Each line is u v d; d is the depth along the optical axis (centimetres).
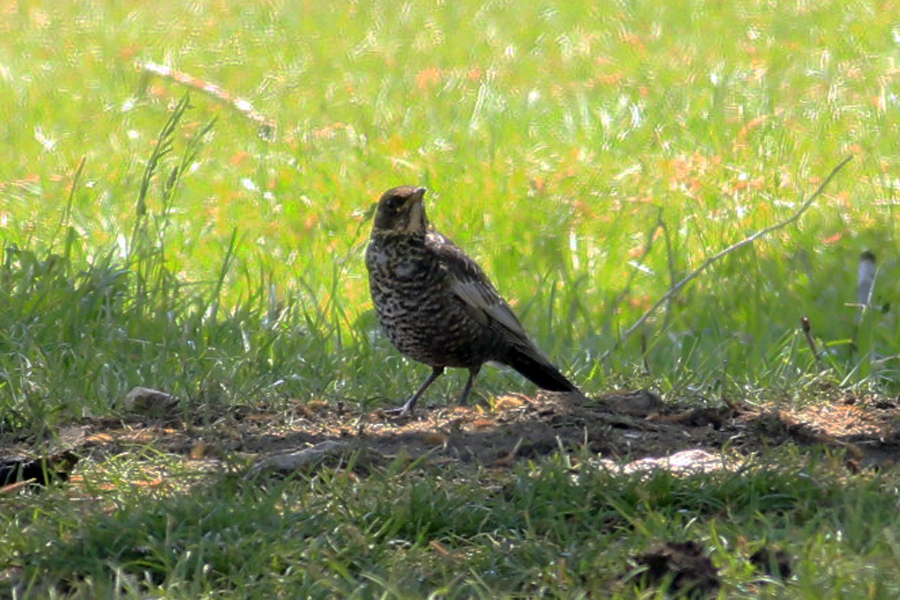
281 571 673
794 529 695
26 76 2595
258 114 2214
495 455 856
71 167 1934
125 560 681
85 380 1009
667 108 2283
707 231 1594
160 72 2388
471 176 1873
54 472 800
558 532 702
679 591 630
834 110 2244
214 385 1018
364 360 1135
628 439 887
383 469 811
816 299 1344
